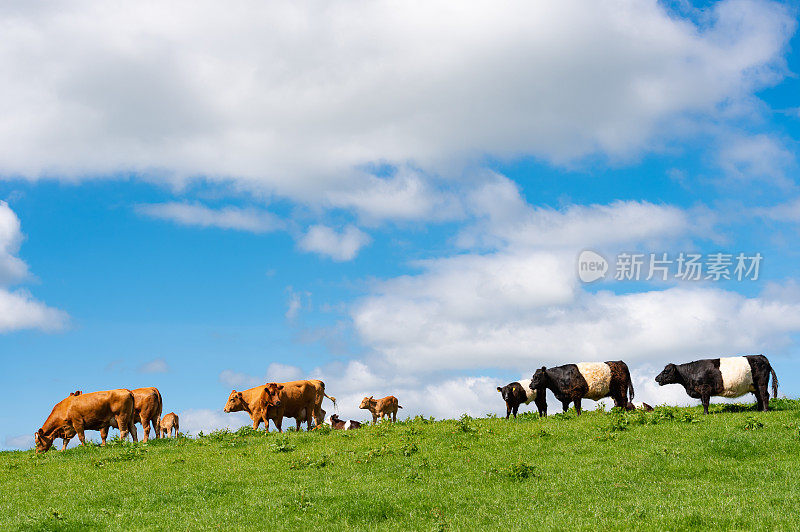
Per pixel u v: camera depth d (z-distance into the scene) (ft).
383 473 59.36
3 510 53.67
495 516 47.16
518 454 63.31
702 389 79.97
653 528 40.88
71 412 86.63
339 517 48.44
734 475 52.70
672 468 55.21
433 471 59.16
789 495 45.96
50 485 61.26
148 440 90.38
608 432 69.00
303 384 104.37
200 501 53.83
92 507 53.57
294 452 70.69
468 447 67.21
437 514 47.98
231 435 85.10
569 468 57.52
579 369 88.84
